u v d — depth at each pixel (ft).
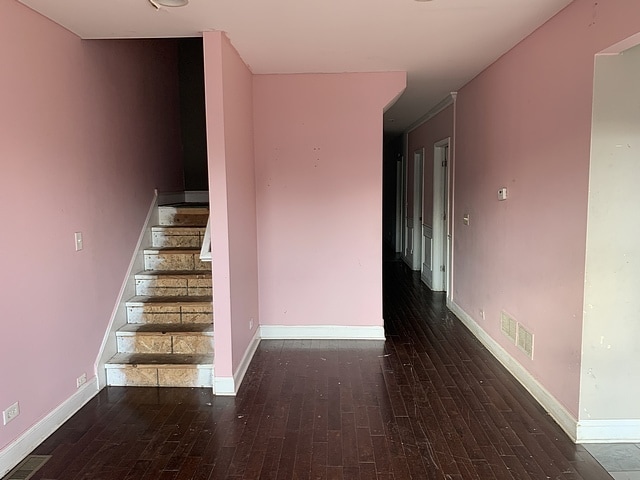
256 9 8.95
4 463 8.04
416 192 25.85
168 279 13.30
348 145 14.42
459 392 11.06
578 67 8.61
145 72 14.65
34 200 8.86
